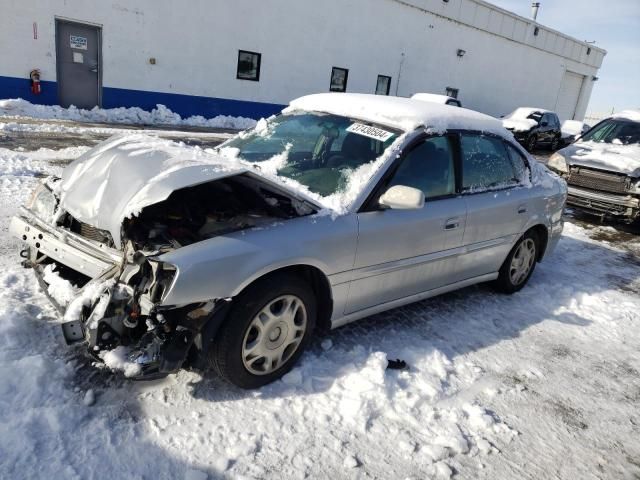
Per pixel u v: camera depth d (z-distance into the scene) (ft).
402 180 11.25
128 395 8.65
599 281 18.40
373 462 8.14
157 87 49.78
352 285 10.42
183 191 10.17
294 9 56.54
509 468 8.49
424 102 13.87
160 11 47.50
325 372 10.05
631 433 9.96
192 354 8.42
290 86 59.67
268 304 8.99
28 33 41.81
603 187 26.13
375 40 65.82
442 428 9.14
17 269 12.26
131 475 7.15
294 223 9.39
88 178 9.60
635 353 13.34
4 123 34.40
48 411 7.87
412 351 11.23
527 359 12.16
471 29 77.97
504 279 15.38
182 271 7.82
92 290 8.18
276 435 8.34
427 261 12.00
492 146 14.08
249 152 12.59
